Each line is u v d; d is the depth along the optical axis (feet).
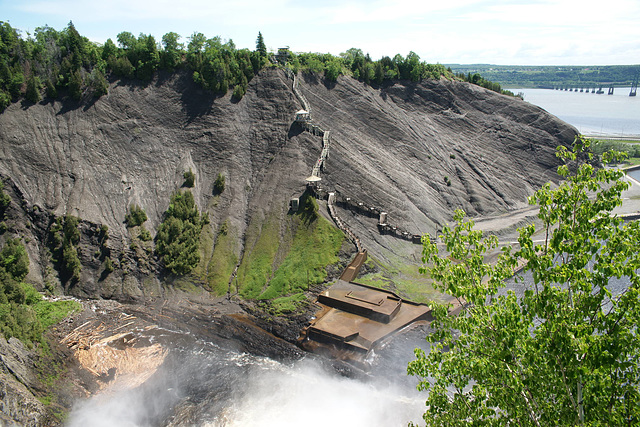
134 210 252.21
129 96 311.27
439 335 66.28
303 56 390.83
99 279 228.22
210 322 207.10
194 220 253.85
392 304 206.28
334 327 193.77
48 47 317.63
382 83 411.54
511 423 60.03
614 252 54.65
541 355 57.31
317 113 338.54
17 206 240.94
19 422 134.21
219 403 158.40
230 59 343.26
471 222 64.95
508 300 59.26
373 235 255.50
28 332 173.06
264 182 279.08
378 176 299.38
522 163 380.99
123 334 197.16
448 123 398.62
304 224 248.52
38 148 265.13
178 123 309.22
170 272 234.58
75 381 166.91
